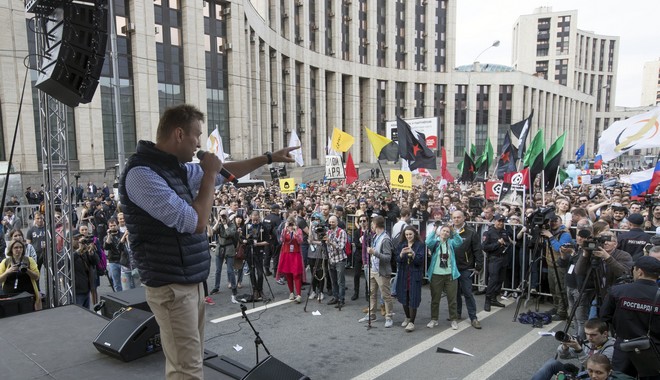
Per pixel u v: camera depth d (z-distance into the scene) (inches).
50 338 165.0
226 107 1555.1
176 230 87.7
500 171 651.5
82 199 952.3
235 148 1555.1
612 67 5398.6
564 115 3737.7
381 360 252.7
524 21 4894.2
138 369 140.8
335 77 2337.6
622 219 382.9
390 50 2647.6
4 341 161.6
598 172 1138.0
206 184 87.5
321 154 2237.9
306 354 262.5
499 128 3117.6
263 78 1786.4
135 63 1290.6
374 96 2593.5
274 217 469.7
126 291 214.5
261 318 329.7
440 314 338.0
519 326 306.7
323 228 365.7
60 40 193.2
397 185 562.6
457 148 3102.9
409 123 760.3
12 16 1078.4
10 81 1080.2
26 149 1109.1
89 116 1214.3
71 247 271.7
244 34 1581.0
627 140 436.5
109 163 1268.5
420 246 301.3
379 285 315.0
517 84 3073.3
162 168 87.7
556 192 729.6
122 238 344.2
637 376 165.9
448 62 2940.5
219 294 396.2
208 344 279.0
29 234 380.5
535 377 193.8
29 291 269.3
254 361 252.8
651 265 169.2
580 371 185.3
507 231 374.6
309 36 2142.0
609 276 226.8
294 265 365.4
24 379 131.9
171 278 87.4
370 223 353.7
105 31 207.5
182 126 88.4
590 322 187.0
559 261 305.0
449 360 251.9
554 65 4783.5
